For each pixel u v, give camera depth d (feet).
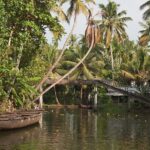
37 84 133.28
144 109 192.75
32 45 118.01
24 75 113.70
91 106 212.64
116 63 247.50
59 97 239.50
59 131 100.37
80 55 219.20
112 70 229.66
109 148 74.49
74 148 73.82
